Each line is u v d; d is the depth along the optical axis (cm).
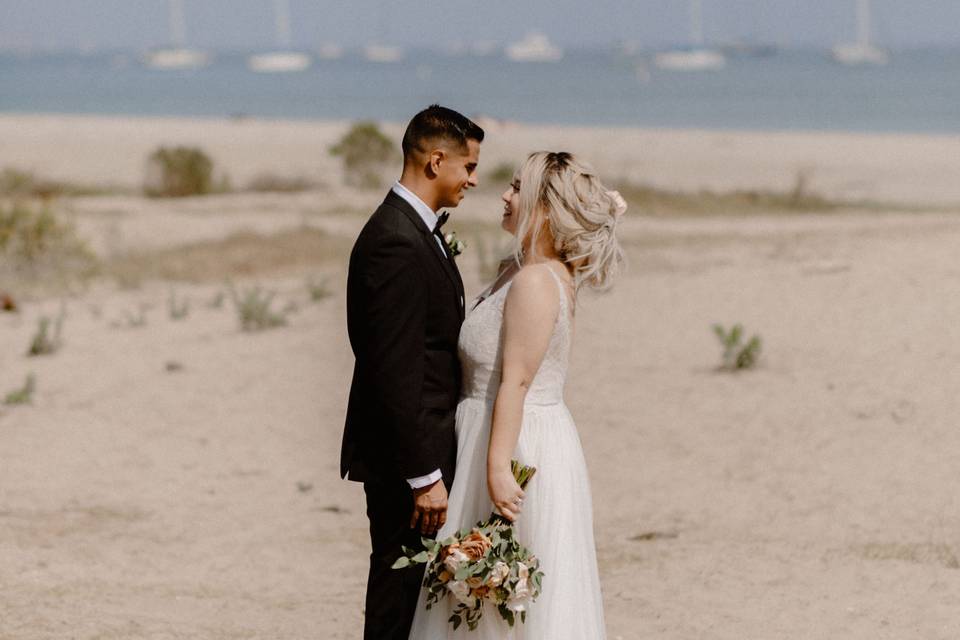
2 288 1645
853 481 758
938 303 1160
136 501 783
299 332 1318
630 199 2381
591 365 1084
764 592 584
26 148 4209
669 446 855
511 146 4022
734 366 1036
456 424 419
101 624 535
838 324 1134
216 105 9088
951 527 671
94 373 1158
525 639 405
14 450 906
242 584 621
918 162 3562
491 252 1667
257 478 839
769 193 2661
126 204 2575
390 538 421
